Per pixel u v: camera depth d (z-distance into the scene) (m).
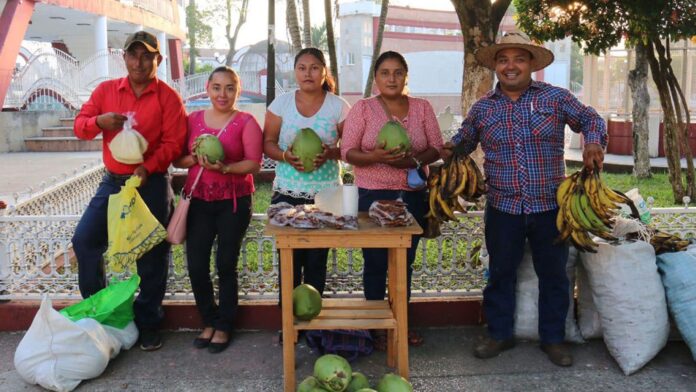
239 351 4.88
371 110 4.59
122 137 4.42
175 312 5.21
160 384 4.40
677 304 4.51
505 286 4.70
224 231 4.70
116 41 31.64
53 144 16.95
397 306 4.19
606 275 4.54
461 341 5.05
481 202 7.22
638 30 7.93
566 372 4.53
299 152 4.43
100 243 4.79
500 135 4.45
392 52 4.52
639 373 4.49
